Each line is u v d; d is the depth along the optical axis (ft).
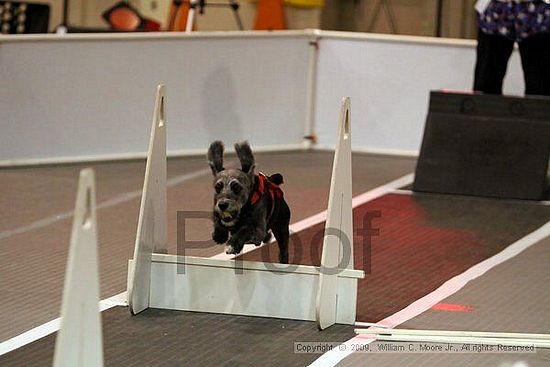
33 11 51.72
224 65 42.55
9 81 39.09
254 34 42.83
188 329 22.45
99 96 40.68
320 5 57.77
